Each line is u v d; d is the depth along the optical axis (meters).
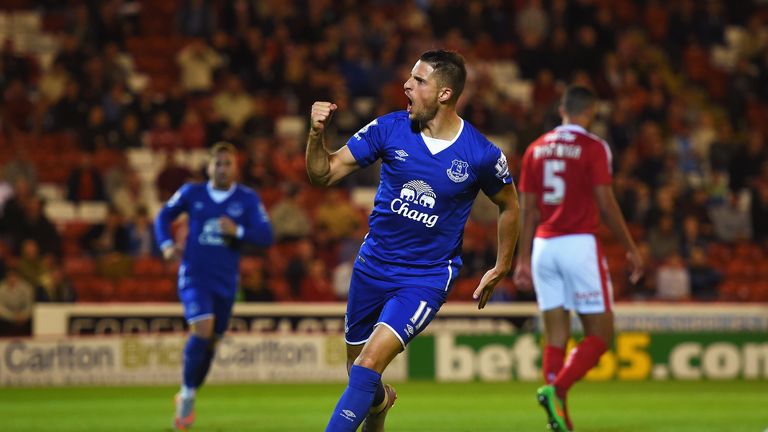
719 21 86.31
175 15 77.00
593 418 32.88
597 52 76.94
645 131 72.06
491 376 53.25
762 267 64.00
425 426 30.11
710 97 83.75
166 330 51.47
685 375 54.62
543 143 27.16
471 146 18.48
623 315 54.47
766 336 55.78
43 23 75.94
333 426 17.45
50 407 37.19
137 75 73.12
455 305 54.06
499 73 78.38
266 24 73.50
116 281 55.34
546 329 27.12
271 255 58.12
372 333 18.27
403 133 18.56
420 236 18.66
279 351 51.69
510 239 19.23
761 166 70.00
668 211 62.56
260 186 62.56
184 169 61.41
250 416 33.41
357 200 67.00
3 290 50.12
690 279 59.22
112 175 61.25
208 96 70.12
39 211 55.69
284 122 70.12
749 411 35.75
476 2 79.75
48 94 66.81
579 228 26.59
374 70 71.31
